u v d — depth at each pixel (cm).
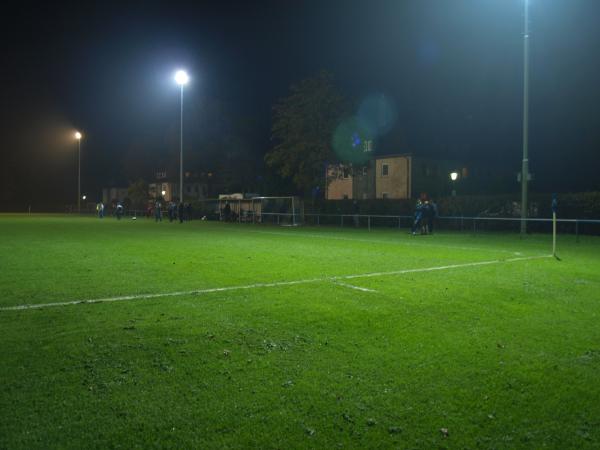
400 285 899
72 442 333
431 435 350
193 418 368
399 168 5188
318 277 992
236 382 433
